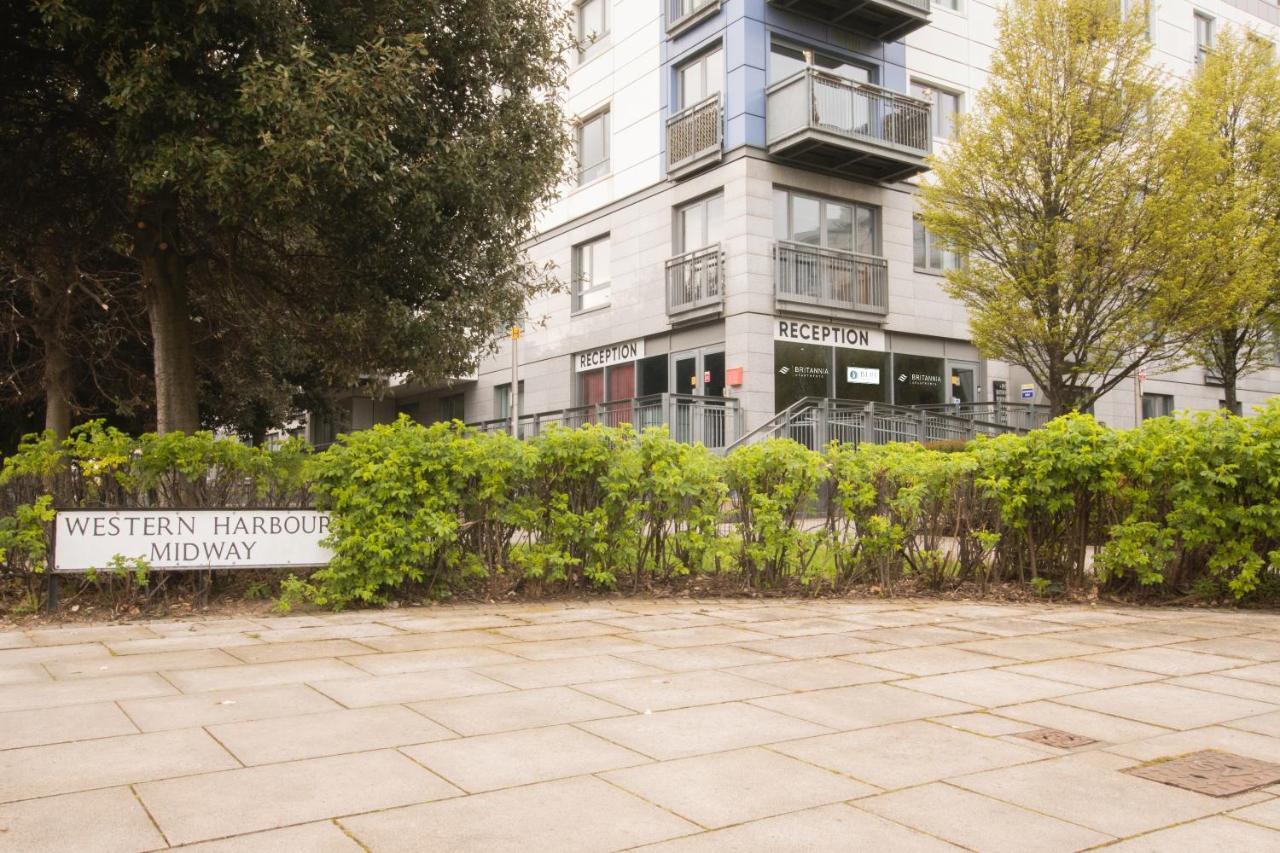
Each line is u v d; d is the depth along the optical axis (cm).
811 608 831
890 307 2111
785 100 1916
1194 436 859
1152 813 341
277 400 1992
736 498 917
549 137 1101
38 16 841
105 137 973
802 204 2027
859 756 404
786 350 1953
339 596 779
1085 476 867
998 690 527
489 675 549
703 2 2030
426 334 996
